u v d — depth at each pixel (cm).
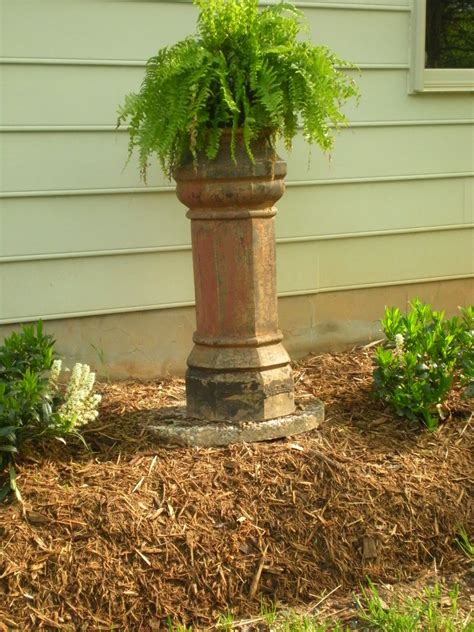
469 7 557
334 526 365
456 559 371
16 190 452
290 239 516
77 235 468
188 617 332
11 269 457
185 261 496
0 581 325
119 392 465
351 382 482
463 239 566
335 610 341
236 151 381
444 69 543
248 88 376
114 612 328
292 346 530
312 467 382
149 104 378
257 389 398
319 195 520
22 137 449
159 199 483
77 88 456
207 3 377
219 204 386
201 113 368
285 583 348
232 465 377
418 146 542
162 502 357
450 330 450
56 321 471
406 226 547
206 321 402
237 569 346
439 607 341
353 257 536
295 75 375
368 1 512
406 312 558
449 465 402
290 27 384
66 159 459
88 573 332
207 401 402
